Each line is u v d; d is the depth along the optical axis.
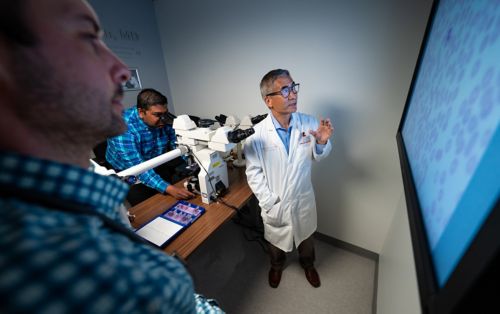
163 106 1.40
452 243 0.36
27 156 0.28
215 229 1.03
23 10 0.26
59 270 0.22
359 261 1.73
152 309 0.28
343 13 1.25
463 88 0.44
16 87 0.27
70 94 0.31
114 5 1.83
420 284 0.42
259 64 1.69
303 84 1.53
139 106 1.42
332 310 1.40
